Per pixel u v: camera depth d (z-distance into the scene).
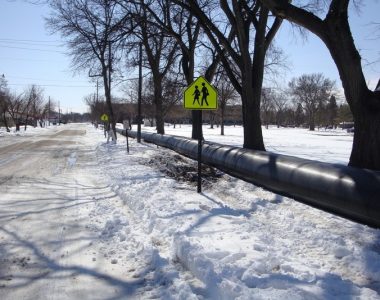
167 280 4.70
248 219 7.21
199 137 9.86
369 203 6.47
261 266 4.74
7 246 6.02
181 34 24.83
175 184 10.88
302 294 4.00
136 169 14.08
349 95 9.16
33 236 6.50
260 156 10.91
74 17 33.50
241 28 14.37
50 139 37.56
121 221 7.25
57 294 4.46
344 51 9.02
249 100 14.98
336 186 7.27
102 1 19.94
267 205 8.35
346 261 5.25
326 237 6.02
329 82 96.81
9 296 4.42
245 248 5.39
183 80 30.20
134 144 29.52
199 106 9.61
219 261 4.93
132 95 66.19
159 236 6.29
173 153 21.61
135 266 5.21
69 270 5.11
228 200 9.20
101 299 4.34
